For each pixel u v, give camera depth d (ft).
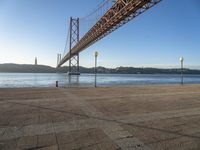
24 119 17.97
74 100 28.94
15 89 45.34
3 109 22.35
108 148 11.72
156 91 42.19
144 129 15.25
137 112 20.97
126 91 42.06
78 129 15.16
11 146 11.98
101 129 15.19
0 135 13.85
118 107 23.62
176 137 13.60
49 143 12.44
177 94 36.86
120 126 15.97
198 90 44.68
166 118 18.56
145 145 12.20
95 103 26.43
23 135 13.84
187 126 16.08
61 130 14.92
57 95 34.68
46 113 20.36
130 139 13.16
